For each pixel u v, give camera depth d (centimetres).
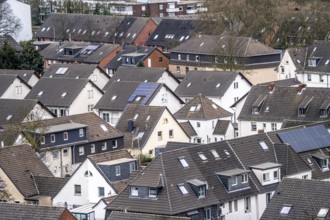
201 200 16388
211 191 16650
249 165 17462
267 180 17362
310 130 18762
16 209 14375
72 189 17425
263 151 17862
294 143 18312
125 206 16162
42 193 17488
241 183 17012
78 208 16800
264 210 16088
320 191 15025
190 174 16612
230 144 17612
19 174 17550
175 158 16700
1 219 14325
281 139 18262
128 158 17862
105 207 16275
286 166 17750
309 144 18475
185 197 16262
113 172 17350
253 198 17112
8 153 17712
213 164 17050
